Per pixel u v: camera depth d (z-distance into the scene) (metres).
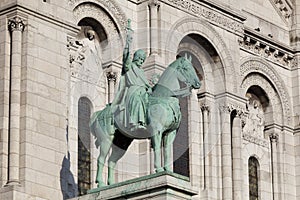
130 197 41.66
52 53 51.50
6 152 49.44
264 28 66.00
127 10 57.09
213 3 60.50
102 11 56.03
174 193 41.16
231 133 60.78
